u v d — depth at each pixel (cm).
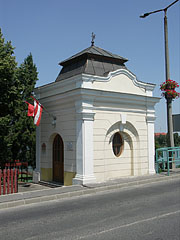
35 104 1182
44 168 1404
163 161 1470
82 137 1133
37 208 811
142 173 1343
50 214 737
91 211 755
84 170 1123
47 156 1384
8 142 1406
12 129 1738
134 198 907
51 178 1389
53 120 1319
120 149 1317
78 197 953
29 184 1400
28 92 1859
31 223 660
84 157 1127
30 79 2061
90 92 1141
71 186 1080
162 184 1166
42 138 1427
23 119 1792
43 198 906
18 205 851
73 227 619
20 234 585
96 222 651
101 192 1027
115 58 1385
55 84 1298
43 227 626
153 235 552
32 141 1845
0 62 1234
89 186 1066
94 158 1163
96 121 1184
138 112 1352
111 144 1260
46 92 1388
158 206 790
